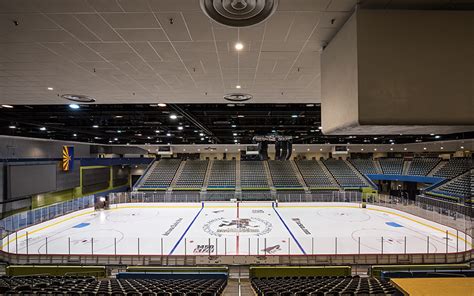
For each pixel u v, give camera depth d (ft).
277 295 18.24
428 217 62.95
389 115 11.68
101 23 14.48
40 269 34.12
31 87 26.94
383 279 28.07
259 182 114.42
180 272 33.06
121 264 39.58
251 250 45.50
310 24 14.46
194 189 110.22
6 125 61.16
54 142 95.96
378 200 83.10
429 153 137.80
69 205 70.49
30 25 14.62
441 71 11.83
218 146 117.91
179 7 13.00
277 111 46.29
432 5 11.85
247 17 13.79
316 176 119.44
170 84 26.30
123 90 28.32
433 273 28.19
